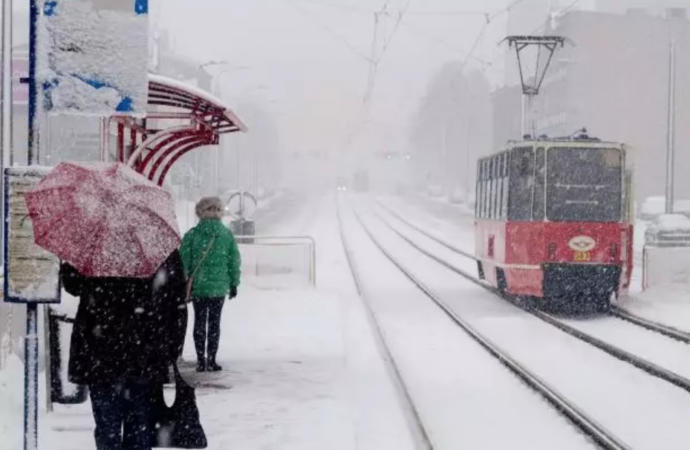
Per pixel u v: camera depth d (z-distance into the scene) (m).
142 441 6.79
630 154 20.20
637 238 44.28
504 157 20.73
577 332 16.09
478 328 17.61
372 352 14.76
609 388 11.84
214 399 10.11
